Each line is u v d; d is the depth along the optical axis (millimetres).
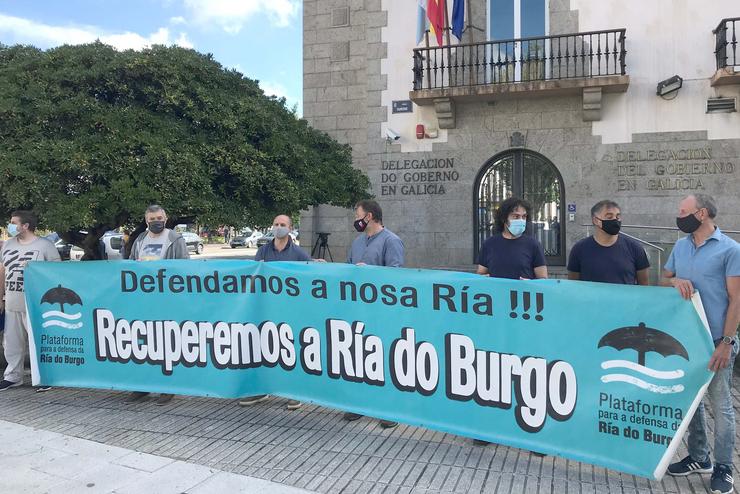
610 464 3381
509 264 4203
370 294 4254
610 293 3410
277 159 7855
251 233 43656
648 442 3291
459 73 11508
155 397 5312
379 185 12000
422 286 4039
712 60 10297
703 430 3500
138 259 5332
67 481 3541
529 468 3695
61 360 5316
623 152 10727
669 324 3258
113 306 5125
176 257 5340
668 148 10523
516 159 11453
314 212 12680
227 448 4074
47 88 6812
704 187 10375
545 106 11086
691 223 3451
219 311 4805
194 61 7684
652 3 10547
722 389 3326
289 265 4594
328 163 9523
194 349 4883
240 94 8352
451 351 3938
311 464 3791
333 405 4438
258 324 4738
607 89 10477
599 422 3434
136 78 7258
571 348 3520
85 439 4242
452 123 11430
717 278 3363
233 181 7586
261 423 4602
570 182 10992
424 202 11758
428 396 4039
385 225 11977
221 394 4789
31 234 5641
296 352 4605
